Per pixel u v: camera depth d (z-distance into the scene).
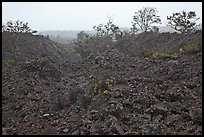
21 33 36.31
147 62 17.38
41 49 35.81
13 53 28.92
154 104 9.73
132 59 19.17
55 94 13.43
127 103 9.73
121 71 16.09
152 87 11.70
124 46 26.05
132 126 8.41
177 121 8.80
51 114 10.77
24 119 10.53
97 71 17.36
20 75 16.92
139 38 31.36
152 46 27.66
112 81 12.10
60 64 20.48
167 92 10.95
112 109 9.18
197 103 10.28
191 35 24.27
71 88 13.90
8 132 9.38
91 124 8.77
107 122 8.55
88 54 27.38
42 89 14.64
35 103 12.38
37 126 9.78
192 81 12.70
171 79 13.36
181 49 19.16
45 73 17.23
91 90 11.65
